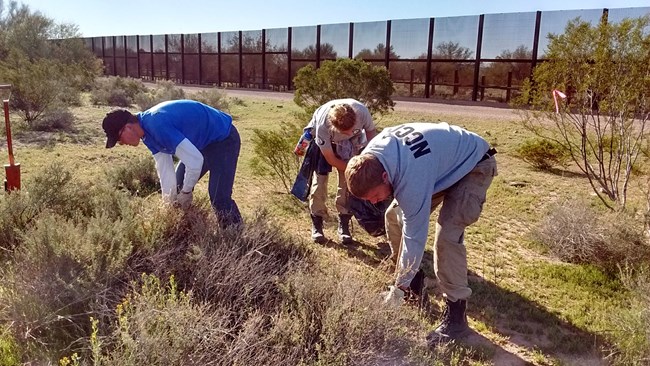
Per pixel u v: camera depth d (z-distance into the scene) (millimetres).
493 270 4691
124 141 3703
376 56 26109
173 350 2375
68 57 32906
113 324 2729
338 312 2695
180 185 4539
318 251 4664
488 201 7039
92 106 18781
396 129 3119
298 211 6207
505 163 9875
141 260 3291
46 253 3076
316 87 14328
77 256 3123
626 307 3924
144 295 2633
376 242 5195
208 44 35938
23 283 2947
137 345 2326
